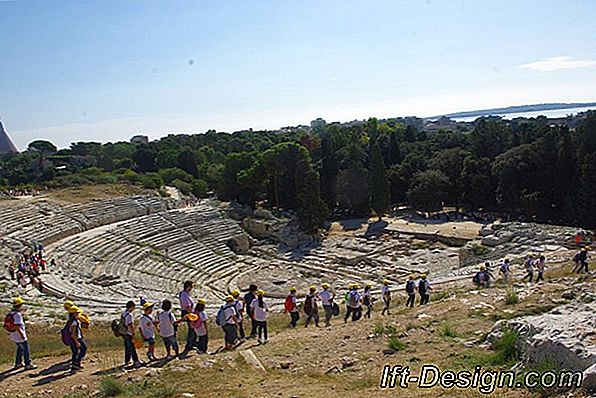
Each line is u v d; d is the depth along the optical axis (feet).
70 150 475.72
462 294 81.82
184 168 351.05
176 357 58.59
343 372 48.57
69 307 57.47
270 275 178.91
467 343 51.93
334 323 81.92
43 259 151.33
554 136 226.17
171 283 161.48
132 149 457.68
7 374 56.08
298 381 46.29
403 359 49.47
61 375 54.44
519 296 70.28
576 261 98.07
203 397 43.27
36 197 219.41
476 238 188.14
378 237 224.33
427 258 185.88
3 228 166.81
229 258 201.36
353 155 282.36
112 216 209.67
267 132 636.89
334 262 192.75
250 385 45.88
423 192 253.03
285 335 70.38
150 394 44.50
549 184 219.41
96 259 164.14
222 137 563.48
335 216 275.39
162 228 207.41
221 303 135.44
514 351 45.14
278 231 228.22
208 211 237.04
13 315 58.18
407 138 376.68
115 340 75.31
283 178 266.57
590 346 36.68
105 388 46.09
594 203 196.75
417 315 68.23
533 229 165.78
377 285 157.07
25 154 438.40
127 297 126.11
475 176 248.11
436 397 37.73
